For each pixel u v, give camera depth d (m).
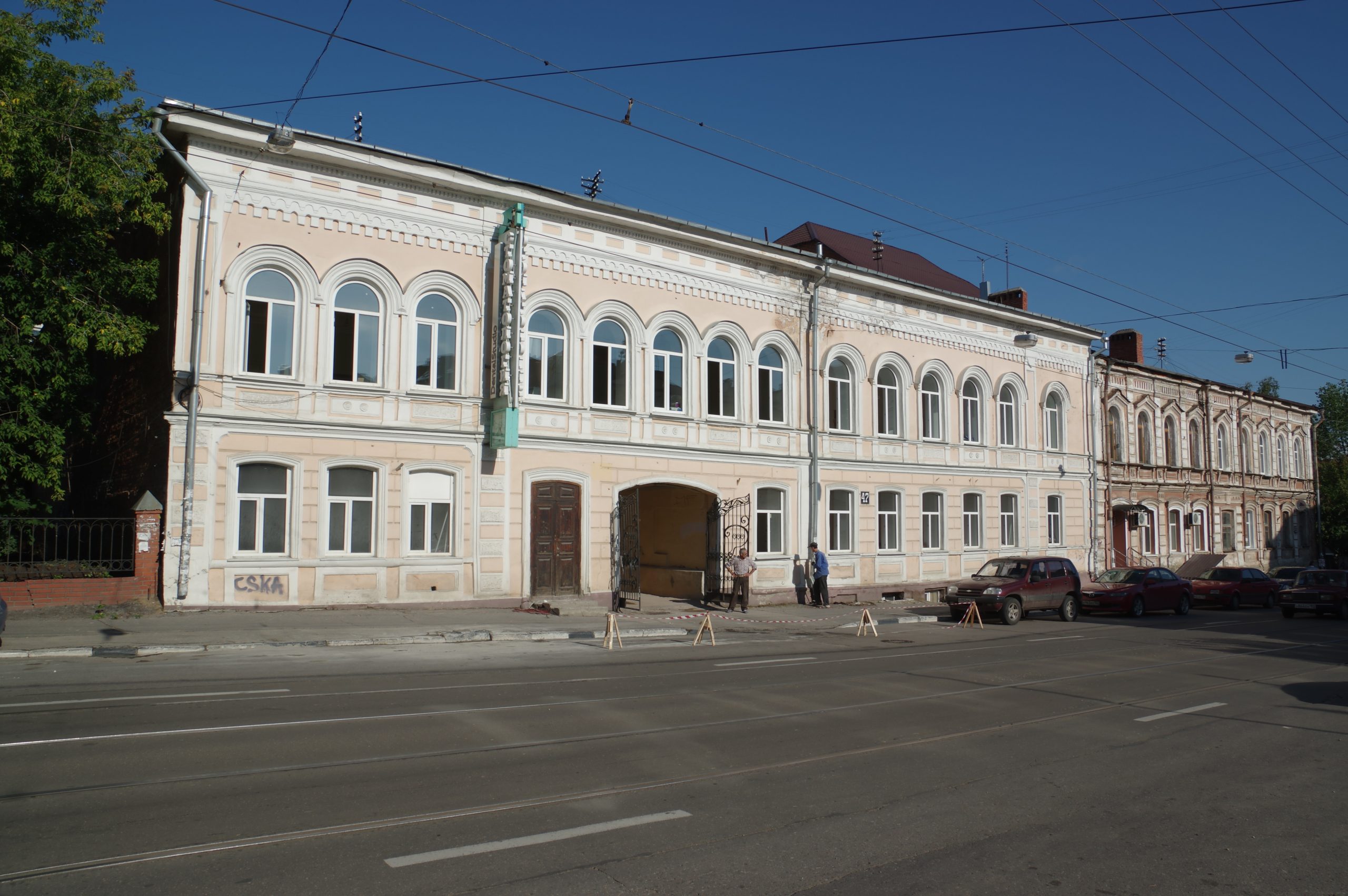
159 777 7.56
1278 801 7.91
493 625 19.44
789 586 27.98
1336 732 10.91
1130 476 41.88
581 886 5.55
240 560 19.06
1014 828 6.97
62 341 19.31
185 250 18.77
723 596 26.38
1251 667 16.80
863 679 14.11
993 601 25.16
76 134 18.72
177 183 19.75
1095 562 38.78
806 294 29.16
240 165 19.41
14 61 17.97
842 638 21.12
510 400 21.33
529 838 6.37
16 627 16.16
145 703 10.52
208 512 18.75
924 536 32.34
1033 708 12.05
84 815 6.59
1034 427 36.69
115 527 18.52
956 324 33.72
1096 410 39.69
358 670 13.74
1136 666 16.50
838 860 6.17
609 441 24.16
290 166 19.95
